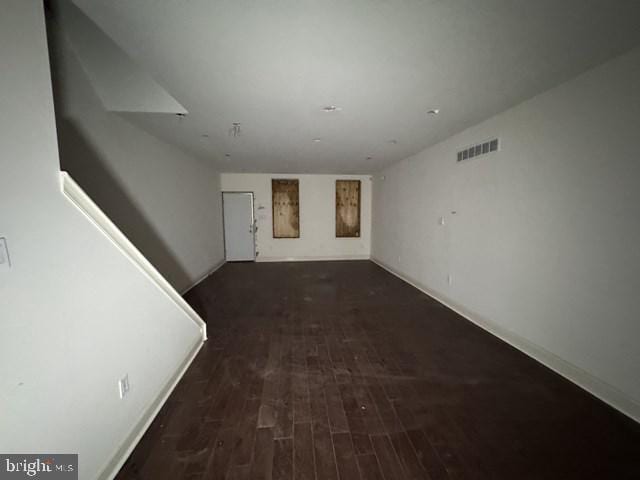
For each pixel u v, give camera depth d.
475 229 3.24
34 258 1.06
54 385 1.13
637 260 1.75
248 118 2.95
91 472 1.30
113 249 1.50
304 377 2.25
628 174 1.78
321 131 3.44
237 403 1.95
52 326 1.13
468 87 2.24
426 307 3.85
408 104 2.57
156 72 2.00
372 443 1.61
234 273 5.98
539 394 2.02
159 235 3.81
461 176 3.47
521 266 2.62
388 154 4.80
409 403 1.94
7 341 0.95
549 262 2.33
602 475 1.40
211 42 1.65
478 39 1.62
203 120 3.04
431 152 4.21
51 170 1.17
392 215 5.90
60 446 1.15
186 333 2.45
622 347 1.84
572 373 2.17
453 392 2.06
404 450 1.56
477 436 1.66
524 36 1.59
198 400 1.98
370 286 4.93
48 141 1.16
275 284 5.09
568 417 1.80
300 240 7.36
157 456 1.53
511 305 2.76
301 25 1.50
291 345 2.79
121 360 1.55
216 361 2.50
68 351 1.20
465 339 2.90
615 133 1.83
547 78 2.09
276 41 1.64
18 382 0.98
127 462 1.49
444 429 1.71
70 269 1.23
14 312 0.98
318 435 1.67
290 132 3.48
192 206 5.00
